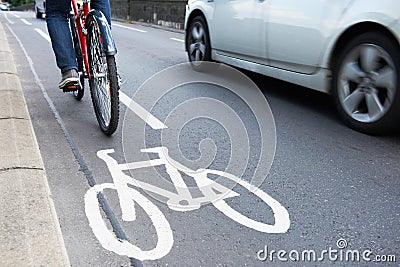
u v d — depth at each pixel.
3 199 2.50
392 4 3.52
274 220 2.50
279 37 4.54
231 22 5.36
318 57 4.18
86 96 4.96
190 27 6.54
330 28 4.00
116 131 3.83
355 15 3.79
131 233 2.34
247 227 2.43
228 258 2.16
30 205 2.46
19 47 8.96
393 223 2.50
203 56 6.24
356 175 3.10
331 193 2.83
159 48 9.28
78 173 3.02
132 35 12.39
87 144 3.54
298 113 4.49
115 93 3.42
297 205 2.67
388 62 3.64
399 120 3.69
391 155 3.46
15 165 2.93
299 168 3.20
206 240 2.30
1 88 4.94
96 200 2.66
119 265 2.08
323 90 4.29
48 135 3.72
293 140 3.74
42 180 2.78
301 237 2.35
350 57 3.95
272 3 4.61
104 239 2.28
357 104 3.96
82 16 3.83
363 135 3.90
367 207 2.67
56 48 3.89
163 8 17.06
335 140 3.76
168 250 2.21
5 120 3.83
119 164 3.18
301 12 4.26
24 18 19.30
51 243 2.13
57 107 4.54
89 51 3.85
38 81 5.72
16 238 2.15
